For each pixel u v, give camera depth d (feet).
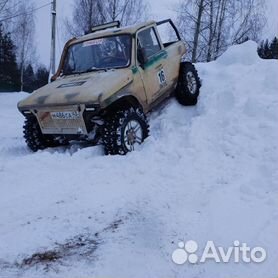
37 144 22.34
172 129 22.02
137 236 12.09
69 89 19.94
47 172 17.51
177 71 25.21
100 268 10.59
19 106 21.16
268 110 20.22
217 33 72.69
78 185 15.87
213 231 12.18
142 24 23.25
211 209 13.42
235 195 14.26
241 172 16.15
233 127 19.57
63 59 23.99
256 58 29.01
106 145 19.13
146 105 22.30
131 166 17.33
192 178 15.97
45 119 20.74
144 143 20.03
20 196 15.11
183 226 12.53
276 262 10.78
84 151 19.43
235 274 10.40
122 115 19.44
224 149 18.16
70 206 14.08
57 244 11.78
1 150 23.27
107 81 19.67
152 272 10.47
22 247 11.66
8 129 31.07
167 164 17.42
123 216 13.32
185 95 24.97
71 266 10.69
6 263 10.93
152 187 15.35
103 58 22.57
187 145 18.90
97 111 18.70
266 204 13.53
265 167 16.05
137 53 21.88
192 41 71.61
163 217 13.11
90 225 12.82
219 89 25.38
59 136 21.62
